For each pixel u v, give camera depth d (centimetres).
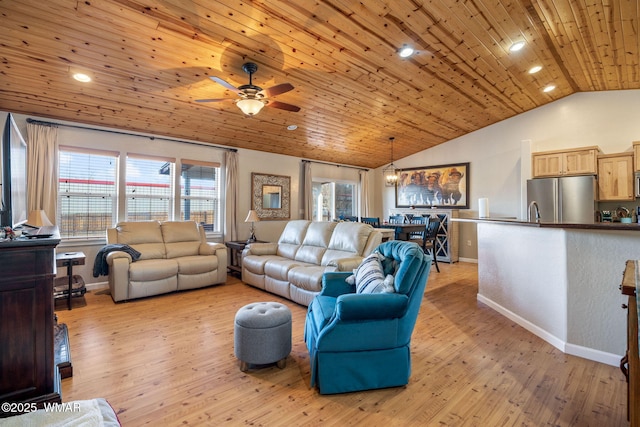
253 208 609
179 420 173
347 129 579
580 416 175
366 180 838
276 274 406
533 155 568
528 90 507
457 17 307
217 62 338
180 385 207
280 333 227
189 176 539
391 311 198
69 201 429
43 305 151
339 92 438
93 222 448
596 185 507
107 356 246
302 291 367
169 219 518
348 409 183
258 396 196
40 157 392
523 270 311
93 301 389
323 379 197
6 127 244
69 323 315
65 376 213
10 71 315
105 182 457
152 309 361
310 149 662
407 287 203
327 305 233
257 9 270
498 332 299
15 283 144
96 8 253
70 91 359
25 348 146
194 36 296
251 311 233
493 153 647
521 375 219
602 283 236
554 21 324
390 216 758
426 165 755
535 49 380
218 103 426
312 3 270
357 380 199
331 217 775
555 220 523
